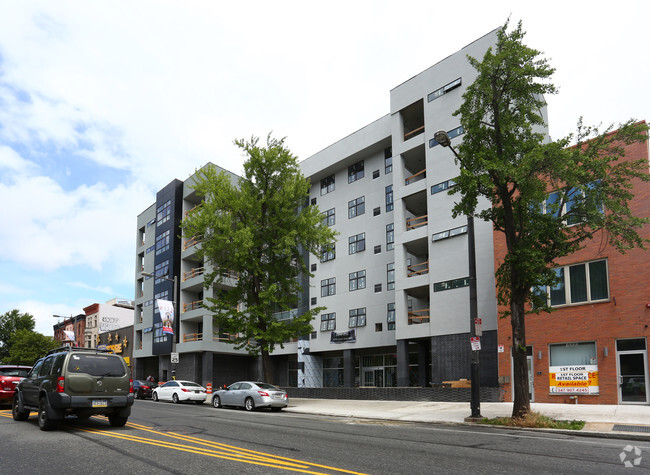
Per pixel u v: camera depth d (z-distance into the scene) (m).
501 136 15.60
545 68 14.70
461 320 27.16
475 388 15.51
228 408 22.88
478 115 15.71
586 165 14.45
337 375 38.19
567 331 20.97
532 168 14.45
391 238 34.75
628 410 16.77
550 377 21.17
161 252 48.09
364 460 8.10
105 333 59.25
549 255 15.38
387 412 19.19
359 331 35.34
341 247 38.19
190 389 27.75
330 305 37.97
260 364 44.56
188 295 44.66
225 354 43.66
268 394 20.95
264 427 13.02
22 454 8.23
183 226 26.52
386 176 35.94
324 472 7.02
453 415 17.16
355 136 37.59
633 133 14.73
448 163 29.39
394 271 33.41
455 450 9.32
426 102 31.30
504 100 15.76
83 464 7.41
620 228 14.58
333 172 40.38
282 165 26.25
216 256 25.66
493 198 15.97
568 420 14.36
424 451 9.16
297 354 41.22
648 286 19.09
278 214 25.95
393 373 34.34
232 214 25.94
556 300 21.56
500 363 22.86
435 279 28.83
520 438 11.30
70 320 74.69
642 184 19.70
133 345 51.69
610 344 19.75
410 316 32.72
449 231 28.61
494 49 28.23
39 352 58.81
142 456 8.07
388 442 10.34
